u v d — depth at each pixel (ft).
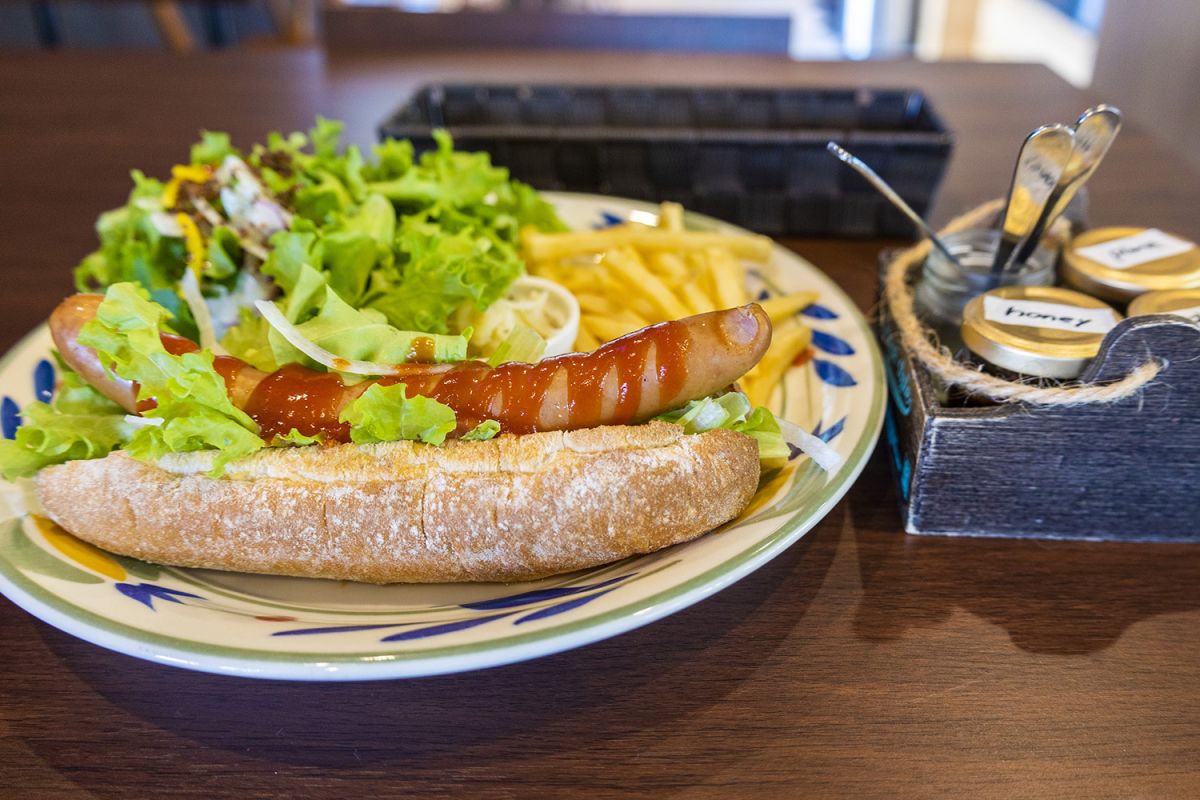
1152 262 1.19
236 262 1.34
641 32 2.87
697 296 1.34
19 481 1.08
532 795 0.84
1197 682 0.92
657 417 1.05
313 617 0.94
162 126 2.20
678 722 0.89
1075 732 0.88
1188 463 1.03
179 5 4.91
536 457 0.98
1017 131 2.12
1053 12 5.38
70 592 0.94
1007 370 1.06
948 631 0.98
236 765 0.86
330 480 0.98
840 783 0.84
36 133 2.16
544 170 1.71
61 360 1.19
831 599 1.01
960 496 1.07
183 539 0.99
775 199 1.67
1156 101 3.52
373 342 1.11
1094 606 1.00
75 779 0.85
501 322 1.28
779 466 1.09
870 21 5.79
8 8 4.66
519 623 0.88
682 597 0.89
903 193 1.62
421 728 0.89
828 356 1.27
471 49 2.86
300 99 2.39
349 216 1.40
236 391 1.04
